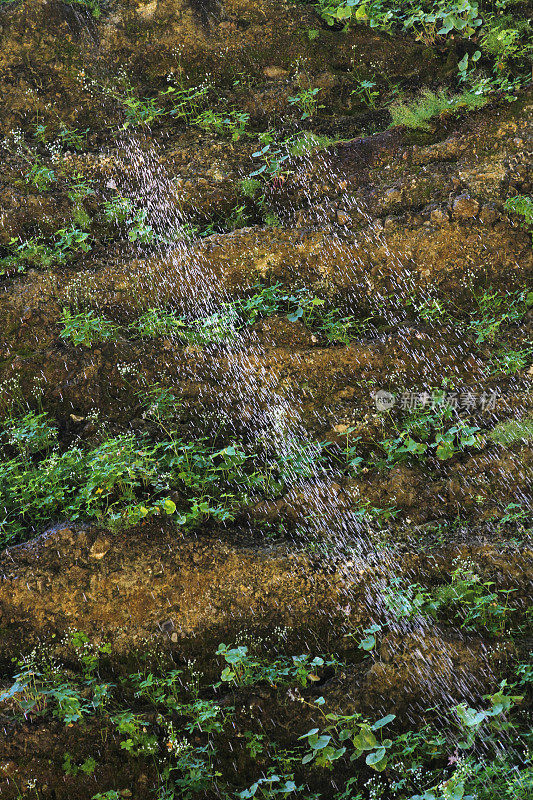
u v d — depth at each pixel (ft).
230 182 19.95
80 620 13.53
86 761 12.12
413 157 19.39
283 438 16.47
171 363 17.25
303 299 17.87
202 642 13.61
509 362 16.58
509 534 14.43
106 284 18.21
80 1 21.63
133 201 19.95
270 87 21.74
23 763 12.03
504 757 11.71
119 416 16.71
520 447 15.51
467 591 13.35
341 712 12.62
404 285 17.99
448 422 16.30
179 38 21.76
